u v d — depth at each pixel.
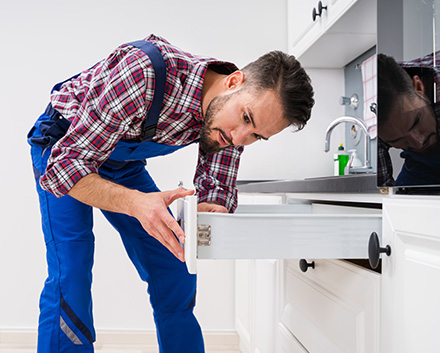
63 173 0.98
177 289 1.46
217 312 2.65
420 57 0.69
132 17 2.63
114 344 2.58
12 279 2.57
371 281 0.85
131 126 1.02
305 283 1.23
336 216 0.84
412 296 0.72
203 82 1.07
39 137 1.23
